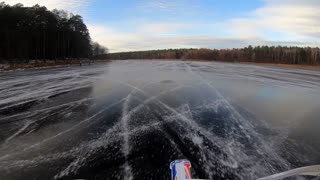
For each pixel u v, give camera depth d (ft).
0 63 123.13
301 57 239.71
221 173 16.92
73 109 33.63
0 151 20.47
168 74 83.35
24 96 42.45
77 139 22.93
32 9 193.67
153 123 27.43
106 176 16.63
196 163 18.22
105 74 82.28
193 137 23.34
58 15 233.35
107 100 39.17
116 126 26.50
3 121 28.50
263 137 23.72
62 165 18.07
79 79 67.00
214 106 35.37
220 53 319.68
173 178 11.55
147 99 39.86
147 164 18.15
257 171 17.24
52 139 22.97
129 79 67.41
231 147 21.15
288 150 20.79
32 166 17.95
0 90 48.42
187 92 46.39
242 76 79.30
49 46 194.39
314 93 47.78
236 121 28.58
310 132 25.35
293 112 33.17
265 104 37.52
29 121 28.50
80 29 246.47
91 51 275.39
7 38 152.46
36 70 99.25
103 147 21.07
